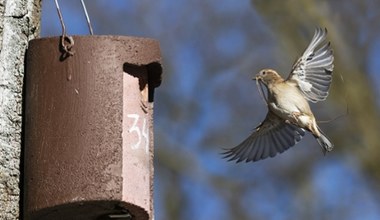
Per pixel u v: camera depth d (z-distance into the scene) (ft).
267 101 39.88
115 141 31.37
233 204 80.59
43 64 31.86
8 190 31.60
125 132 31.91
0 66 32.53
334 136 80.12
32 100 31.81
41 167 31.22
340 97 78.84
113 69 31.76
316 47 42.68
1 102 32.19
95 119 31.40
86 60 31.71
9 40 32.89
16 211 31.53
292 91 39.55
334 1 79.25
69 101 31.50
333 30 78.74
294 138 40.37
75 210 31.45
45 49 31.96
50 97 31.63
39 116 31.60
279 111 39.52
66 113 31.42
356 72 79.00
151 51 32.40
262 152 40.55
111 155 31.24
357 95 78.89
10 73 32.53
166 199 79.92
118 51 31.94
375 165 79.87
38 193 31.12
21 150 31.99
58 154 31.22
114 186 31.09
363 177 80.79
